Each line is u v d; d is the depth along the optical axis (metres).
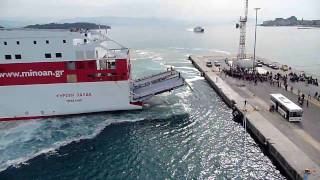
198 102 59.91
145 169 35.94
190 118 51.03
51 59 46.88
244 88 64.38
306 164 32.62
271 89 62.94
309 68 106.56
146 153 39.53
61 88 48.41
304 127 42.41
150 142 42.44
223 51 160.12
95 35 52.19
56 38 46.09
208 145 41.53
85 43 47.28
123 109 51.91
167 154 39.22
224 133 45.31
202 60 109.38
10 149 40.28
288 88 62.84
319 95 56.41
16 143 41.88
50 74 47.47
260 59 101.75
